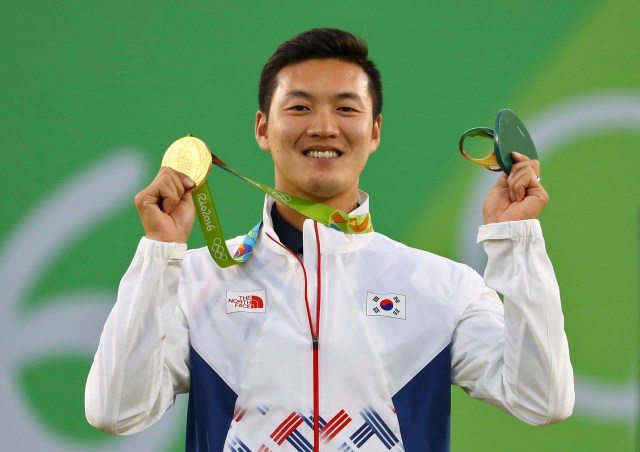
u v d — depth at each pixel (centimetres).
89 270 1409
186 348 977
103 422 898
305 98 983
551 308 898
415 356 959
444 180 1418
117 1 1428
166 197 918
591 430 1398
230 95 1423
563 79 1423
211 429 941
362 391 939
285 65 1009
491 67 1424
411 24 1427
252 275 995
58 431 1392
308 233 991
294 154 982
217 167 1417
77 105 1420
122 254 1413
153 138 1419
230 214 1413
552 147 1418
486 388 944
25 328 1399
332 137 973
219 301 983
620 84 1420
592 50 1426
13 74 1418
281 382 938
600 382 1402
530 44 1427
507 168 938
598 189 1415
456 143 1420
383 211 1415
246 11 1430
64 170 1414
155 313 904
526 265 906
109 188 1417
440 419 955
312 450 924
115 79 1423
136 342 898
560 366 898
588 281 1409
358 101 991
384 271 998
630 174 1414
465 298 987
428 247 1415
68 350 1401
